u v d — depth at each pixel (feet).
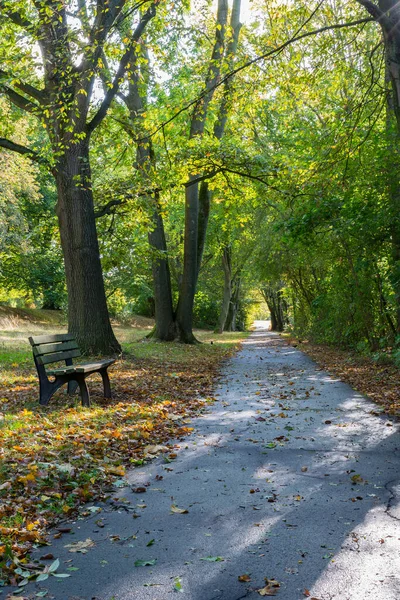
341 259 62.03
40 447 20.85
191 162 57.21
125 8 48.14
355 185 44.86
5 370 45.55
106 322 53.31
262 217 96.99
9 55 42.75
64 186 51.65
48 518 14.83
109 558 12.52
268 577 11.48
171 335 85.92
